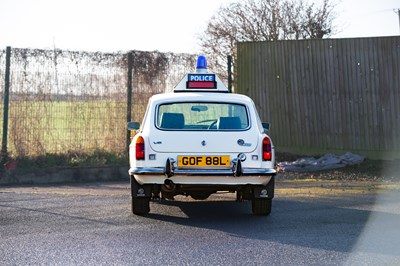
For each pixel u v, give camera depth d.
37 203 13.89
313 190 16.41
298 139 23.92
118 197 15.05
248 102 12.53
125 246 9.45
